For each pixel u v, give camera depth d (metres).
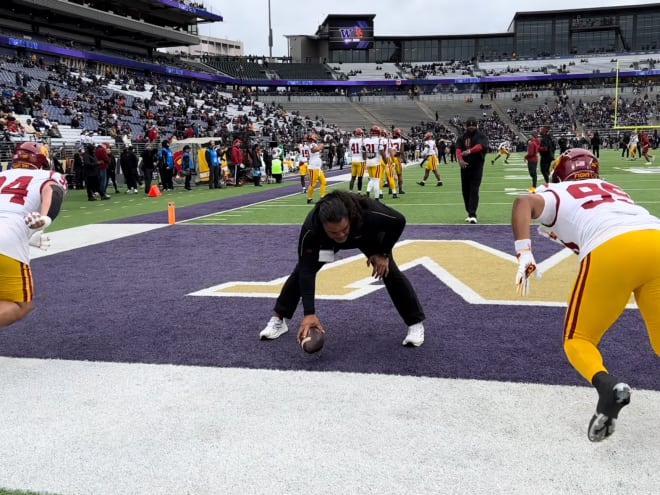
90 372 3.80
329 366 3.80
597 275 2.67
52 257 8.03
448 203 13.16
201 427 3.00
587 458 2.62
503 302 5.18
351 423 3.00
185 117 43.50
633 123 61.81
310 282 3.67
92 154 17.08
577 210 2.88
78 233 10.27
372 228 3.52
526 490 2.39
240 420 3.07
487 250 7.52
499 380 3.49
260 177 22.75
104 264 7.47
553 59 80.25
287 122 55.38
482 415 3.06
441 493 2.38
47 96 32.94
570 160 3.20
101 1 52.28
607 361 3.74
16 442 2.90
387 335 4.40
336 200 3.22
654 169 23.25
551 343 4.11
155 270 7.00
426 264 6.80
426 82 75.19
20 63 38.34
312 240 3.54
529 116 66.31
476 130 9.62
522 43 87.81
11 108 27.53
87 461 2.70
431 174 25.08
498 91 74.56
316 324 3.66
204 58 73.50
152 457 2.72
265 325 4.72
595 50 86.50
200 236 9.60
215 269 6.96
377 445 2.77
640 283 2.66
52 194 3.72
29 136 22.50
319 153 14.67
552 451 2.69
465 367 3.71
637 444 2.73
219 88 67.00
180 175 22.56
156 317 5.02
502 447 2.73
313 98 70.69
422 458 2.65
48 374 3.79
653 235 2.64
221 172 22.52
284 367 3.80
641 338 4.14
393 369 3.71
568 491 2.38
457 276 6.19
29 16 47.91
